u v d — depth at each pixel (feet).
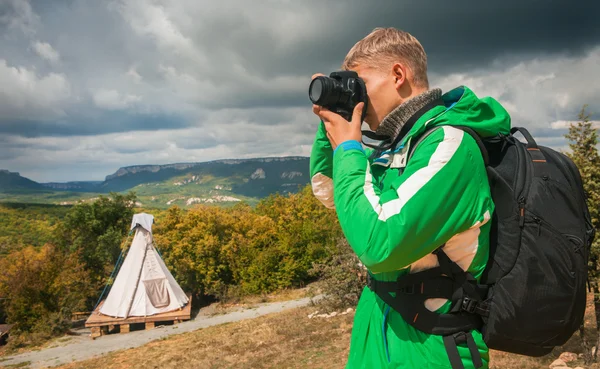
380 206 3.83
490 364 34.30
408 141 4.28
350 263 69.97
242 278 111.04
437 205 3.67
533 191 4.08
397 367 4.22
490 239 4.17
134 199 146.61
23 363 63.36
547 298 3.88
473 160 3.94
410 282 4.20
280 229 118.11
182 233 111.75
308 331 59.62
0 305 85.40
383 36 4.57
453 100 4.88
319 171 5.50
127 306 82.94
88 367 57.88
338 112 4.45
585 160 28.81
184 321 86.94
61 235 137.18
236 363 49.03
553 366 31.73
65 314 84.58
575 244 3.96
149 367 53.88
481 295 4.10
